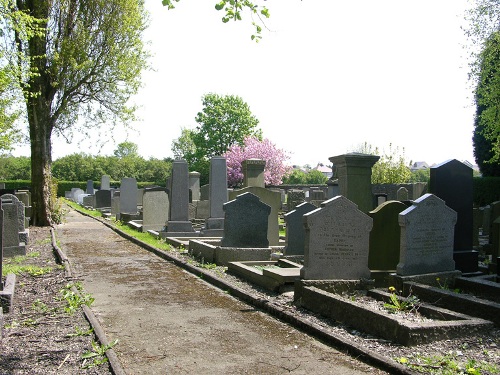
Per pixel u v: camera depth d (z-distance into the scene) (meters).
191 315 7.30
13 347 5.62
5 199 14.17
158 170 73.19
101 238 18.25
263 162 20.34
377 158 13.24
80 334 6.12
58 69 20.53
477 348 5.45
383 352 5.35
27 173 68.69
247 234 11.67
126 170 72.25
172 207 16.98
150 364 5.24
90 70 21.27
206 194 28.39
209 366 5.18
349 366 5.14
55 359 5.24
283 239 16.14
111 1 20.86
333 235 8.02
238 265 10.22
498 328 6.15
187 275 10.71
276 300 7.95
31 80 19.98
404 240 8.07
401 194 23.36
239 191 15.39
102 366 5.07
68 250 14.76
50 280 9.77
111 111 22.80
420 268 8.16
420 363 4.95
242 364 5.23
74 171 71.38
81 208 38.41
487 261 11.52
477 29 23.30
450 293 7.04
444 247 8.40
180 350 5.70
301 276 7.94
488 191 31.77
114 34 21.25
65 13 20.42
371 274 8.84
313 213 7.89
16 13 14.49
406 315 6.47
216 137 61.09
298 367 5.12
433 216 8.28
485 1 23.02
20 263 11.95
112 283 9.77
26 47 19.81
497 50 23.27
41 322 6.69
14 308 7.46
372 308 6.41
